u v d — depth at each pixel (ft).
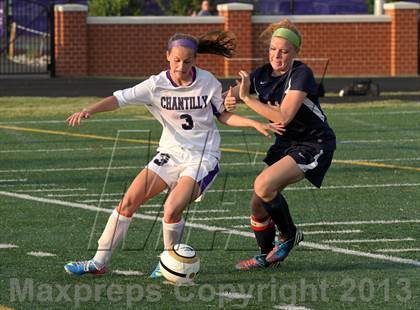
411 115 146.41
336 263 59.77
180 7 261.65
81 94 178.09
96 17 215.72
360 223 71.82
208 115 56.03
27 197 82.48
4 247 63.77
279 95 56.95
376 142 117.60
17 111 151.53
